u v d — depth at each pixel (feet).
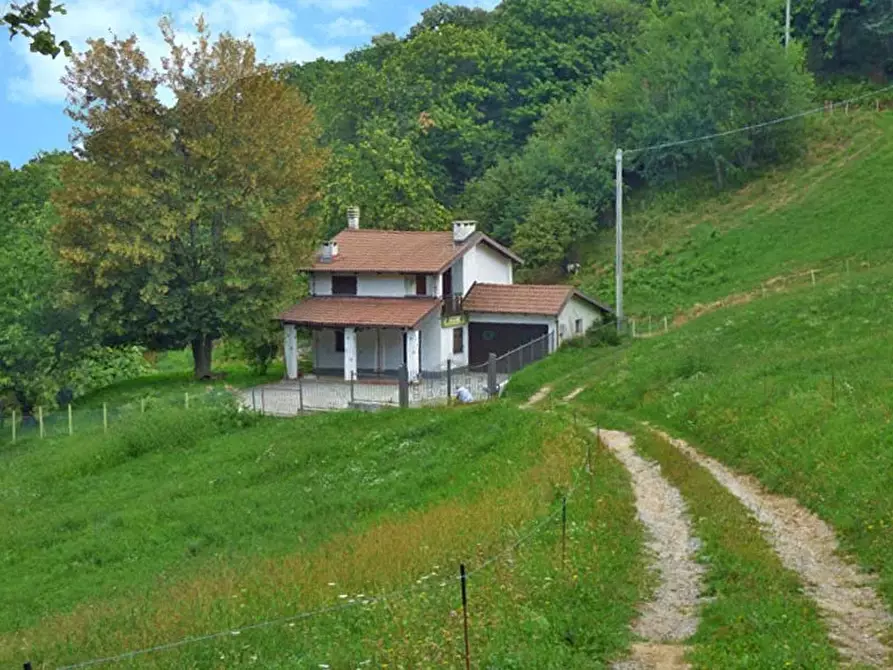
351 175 230.68
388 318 164.04
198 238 170.91
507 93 307.37
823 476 70.44
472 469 92.32
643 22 308.60
